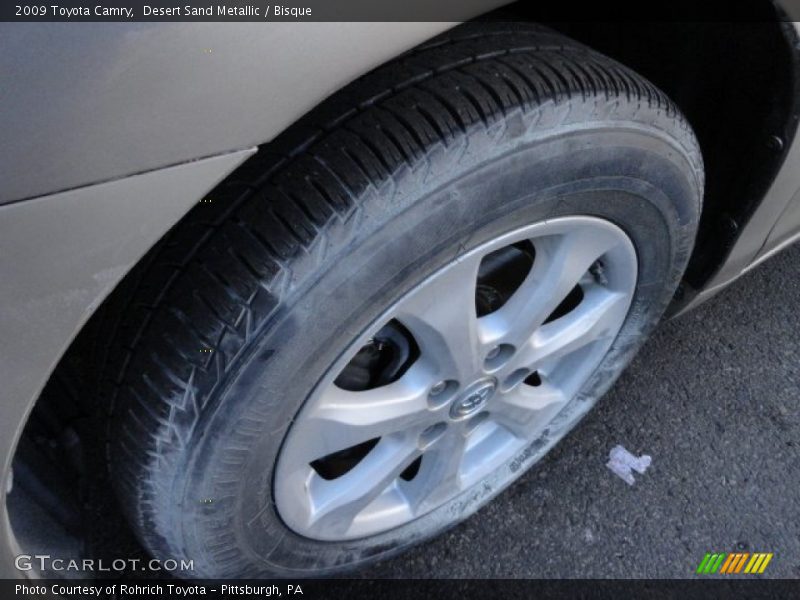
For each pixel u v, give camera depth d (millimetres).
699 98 1437
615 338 1538
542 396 1534
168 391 995
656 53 1436
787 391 2006
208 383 977
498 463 1586
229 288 953
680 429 1906
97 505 1562
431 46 1102
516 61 1086
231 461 1054
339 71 820
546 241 1218
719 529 1733
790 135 1337
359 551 1442
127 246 784
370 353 1267
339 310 987
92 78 692
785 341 2123
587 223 1193
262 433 1054
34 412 1286
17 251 719
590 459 1838
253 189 989
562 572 1644
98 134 711
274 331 954
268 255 943
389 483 1357
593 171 1106
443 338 1157
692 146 1262
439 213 984
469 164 981
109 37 693
